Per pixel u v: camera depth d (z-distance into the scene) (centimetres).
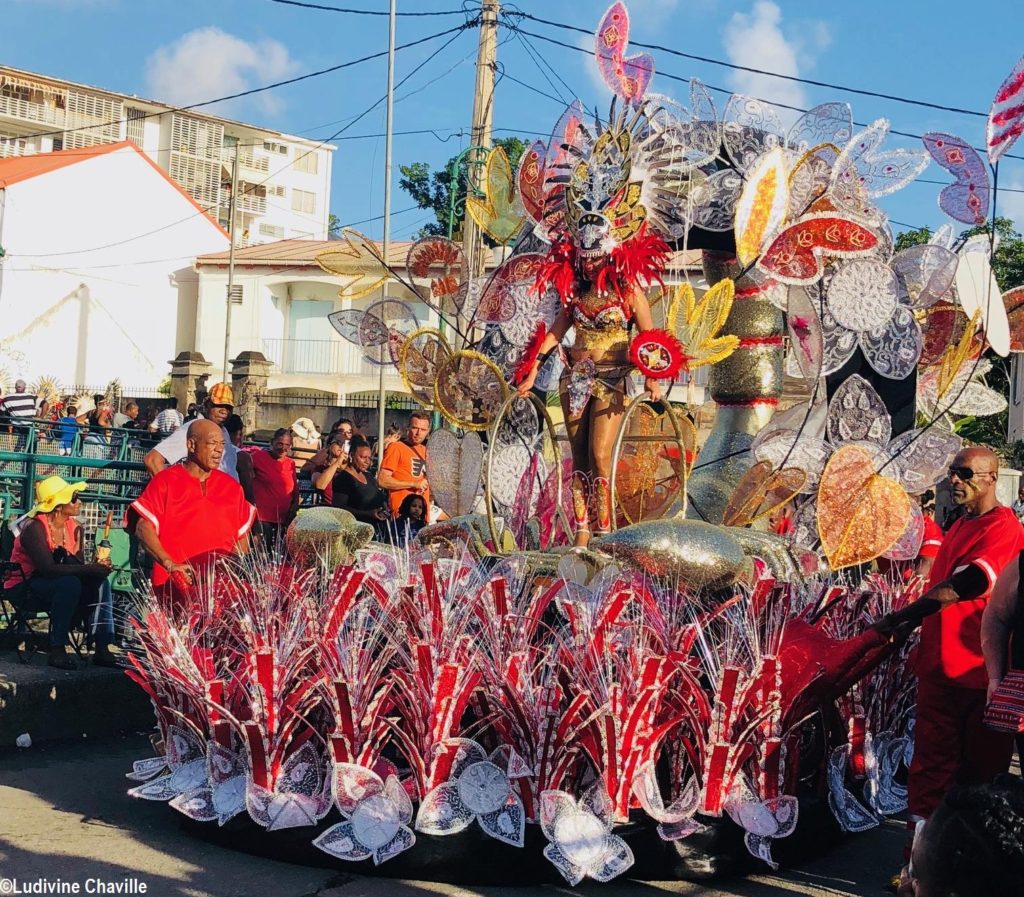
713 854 491
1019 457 1608
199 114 5609
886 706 588
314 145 6034
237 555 596
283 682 490
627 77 613
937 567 501
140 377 4078
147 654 541
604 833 465
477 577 508
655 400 590
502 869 471
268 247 3750
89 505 1055
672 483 657
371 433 2469
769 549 597
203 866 479
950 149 625
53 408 2328
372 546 646
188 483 612
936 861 208
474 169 1366
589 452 607
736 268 704
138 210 4059
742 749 487
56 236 3916
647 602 494
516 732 473
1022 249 1340
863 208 623
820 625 543
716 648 491
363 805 473
